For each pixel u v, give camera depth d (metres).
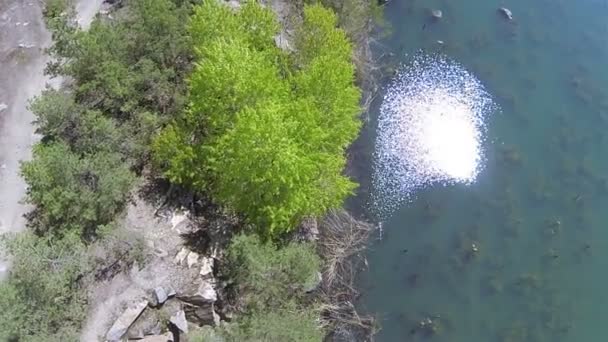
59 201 29.36
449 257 38.66
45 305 27.20
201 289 30.61
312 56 36.28
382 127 43.31
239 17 34.66
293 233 34.22
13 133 34.66
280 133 28.41
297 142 30.14
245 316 29.67
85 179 30.36
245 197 30.28
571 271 39.12
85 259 29.20
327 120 32.88
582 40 49.81
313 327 30.47
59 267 27.95
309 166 29.38
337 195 32.06
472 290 37.72
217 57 30.19
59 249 28.44
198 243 32.47
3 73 36.75
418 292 37.19
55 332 27.72
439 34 48.72
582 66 48.31
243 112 28.73
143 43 33.91
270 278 29.72
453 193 41.22
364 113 43.09
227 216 33.56
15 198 32.38
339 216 37.91
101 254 30.77
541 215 41.00
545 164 43.19
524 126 44.84
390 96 44.88
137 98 33.00
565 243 40.06
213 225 33.12
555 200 41.66
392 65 46.53
